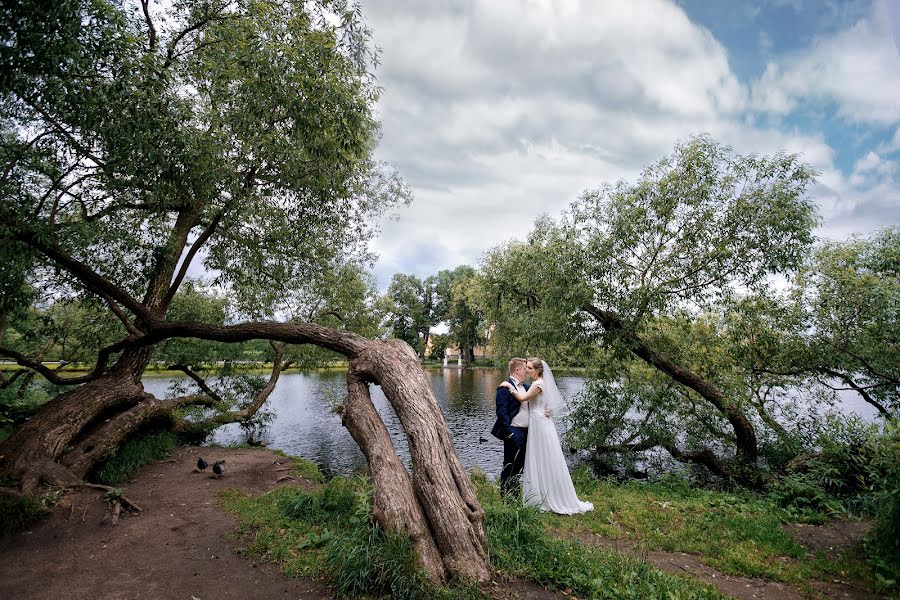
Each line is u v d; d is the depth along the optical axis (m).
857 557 4.42
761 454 8.98
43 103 5.63
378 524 3.78
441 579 3.48
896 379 8.20
